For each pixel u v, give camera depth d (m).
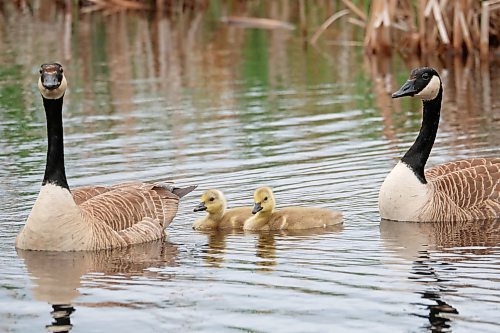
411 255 13.20
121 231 13.89
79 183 17.05
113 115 22.95
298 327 10.63
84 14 39.28
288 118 22.47
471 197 15.25
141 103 24.31
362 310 11.09
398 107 23.58
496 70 27.92
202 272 12.60
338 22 35.47
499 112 22.58
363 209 15.65
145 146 19.86
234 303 11.41
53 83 13.22
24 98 24.77
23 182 17.19
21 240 13.69
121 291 11.91
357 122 22.00
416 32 30.70
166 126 21.73
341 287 11.88
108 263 13.05
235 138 20.53
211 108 23.66
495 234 14.27
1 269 12.80
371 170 17.80
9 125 21.95
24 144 20.16
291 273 12.48
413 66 28.81
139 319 10.97
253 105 24.00
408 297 11.47
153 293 11.81
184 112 23.22
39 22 37.47
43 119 22.52
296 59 30.33
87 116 22.89
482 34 28.61
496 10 29.64
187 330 10.62
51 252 13.54
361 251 13.46
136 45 32.75
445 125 21.47
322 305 11.27
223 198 14.98
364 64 29.36
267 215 14.84
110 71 28.59
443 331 10.43
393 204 15.05
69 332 10.62
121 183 16.05
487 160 15.94
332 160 18.58
